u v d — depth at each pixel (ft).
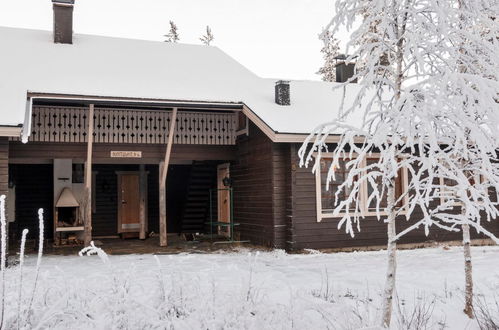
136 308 14.74
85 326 13.85
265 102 45.93
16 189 53.57
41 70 43.65
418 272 29.27
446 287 24.35
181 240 50.83
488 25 16.11
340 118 16.97
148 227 58.59
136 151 45.57
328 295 22.22
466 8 16.79
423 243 43.91
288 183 40.68
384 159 14.75
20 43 49.37
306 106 46.42
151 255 39.45
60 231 47.62
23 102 35.86
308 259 36.17
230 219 50.67
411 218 43.32
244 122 47.06
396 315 18.53
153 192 59.11
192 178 54.54
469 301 19.24
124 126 45.32
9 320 13.61
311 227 40.47
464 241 19.57
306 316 15.80
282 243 40.83
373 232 42.39
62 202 46.88
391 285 15.39
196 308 15.17
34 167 54.60
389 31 15.65
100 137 44.42
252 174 45.21
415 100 15.49
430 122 15.60
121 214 57.62
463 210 18.53
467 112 15.85
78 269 31.60
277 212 40.86
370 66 16.21
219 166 54.19
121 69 47.93
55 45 50.62
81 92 39.60
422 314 18.81
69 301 15.39
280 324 14.97
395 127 14.84
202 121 48.16
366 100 49.80
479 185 16.57
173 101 41.60
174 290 16.10
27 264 34.53
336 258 36.63
